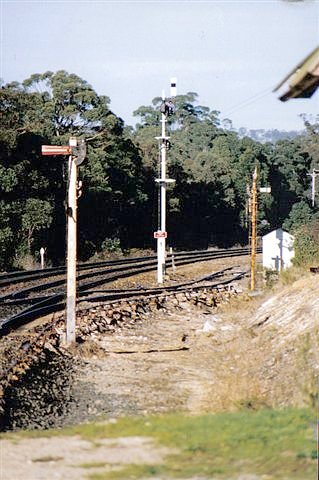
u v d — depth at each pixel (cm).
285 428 990
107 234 6725
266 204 10075
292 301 2547
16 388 1667
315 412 1095
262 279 4059
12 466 893
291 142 12025
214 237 9181
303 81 945
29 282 3797
